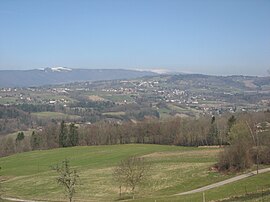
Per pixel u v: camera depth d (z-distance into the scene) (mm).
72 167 114375
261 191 60094
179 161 104750
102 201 75812
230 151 88500
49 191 88875
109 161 119312
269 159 90000
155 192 78562
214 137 160250
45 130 192625
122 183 85000
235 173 84938
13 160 143875
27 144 185625
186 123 175750
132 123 189375
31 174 113688
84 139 187500
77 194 82625
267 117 133125
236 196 58938
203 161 101812
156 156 118562
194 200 59969
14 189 94750
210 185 76312
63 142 184500
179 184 81688
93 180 92438
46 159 138125
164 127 178750
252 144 96250
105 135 187000
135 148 144875
